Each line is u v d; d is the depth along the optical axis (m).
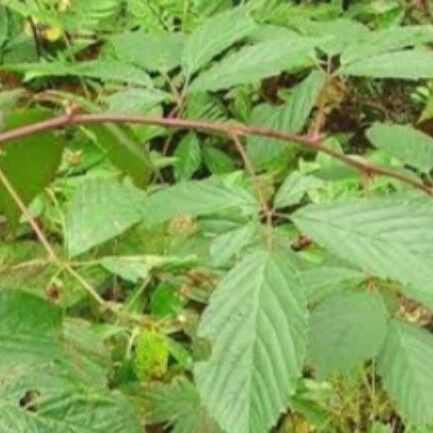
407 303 0.78
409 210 0.63
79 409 0.59
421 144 0.84
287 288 0.61
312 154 1.29
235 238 0.65
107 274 1.04
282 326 0.60
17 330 0.59
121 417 0.59
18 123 0.77
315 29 0.84
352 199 0.64
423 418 0.73
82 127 0.82
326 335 0.72
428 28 0.77
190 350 1.08
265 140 0.78
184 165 1.70
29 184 0.80
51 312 0.60
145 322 1.01
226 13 0.76
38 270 0.84
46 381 0.59
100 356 0.78
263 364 0.60
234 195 0.68
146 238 1.02
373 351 0.72
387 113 2.00
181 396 0.92
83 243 0.79
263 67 0.72
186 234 1.02
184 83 0.79
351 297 0.73
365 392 1.30
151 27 1.87
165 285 1.08
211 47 0.75
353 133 1.87
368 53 0.75
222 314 0.61
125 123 0.73
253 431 0.59
